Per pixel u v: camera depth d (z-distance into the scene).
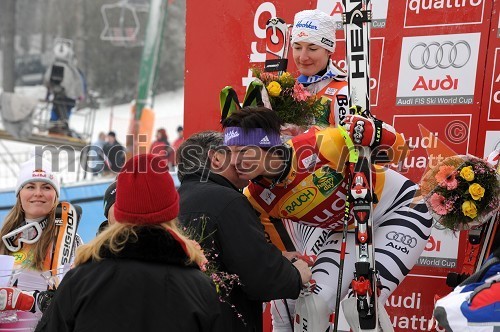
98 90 34.09
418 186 6.11
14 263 5.93
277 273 4.99
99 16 34.34
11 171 25.30
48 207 6.11
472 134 6.81
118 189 4.11
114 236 4.05
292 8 7.59
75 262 4.20
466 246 6.36
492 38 6.74
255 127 5.26
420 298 6.93
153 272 4.02
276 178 5.50
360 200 5.41
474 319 4.15
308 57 6.44
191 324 4.00
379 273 5.74
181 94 33.09
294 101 6.14
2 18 35.00
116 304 3.96
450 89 6.90
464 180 5.55
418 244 5.89
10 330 5.57
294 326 5.95
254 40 7.77
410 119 7.07
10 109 31.14
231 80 7.89
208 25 7.97
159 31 29.94
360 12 5.67
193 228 4.97
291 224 6.56
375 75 7.20
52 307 4.09
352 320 5.51
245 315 5.21
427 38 6.99
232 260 4.96
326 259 5.97
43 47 34.59
